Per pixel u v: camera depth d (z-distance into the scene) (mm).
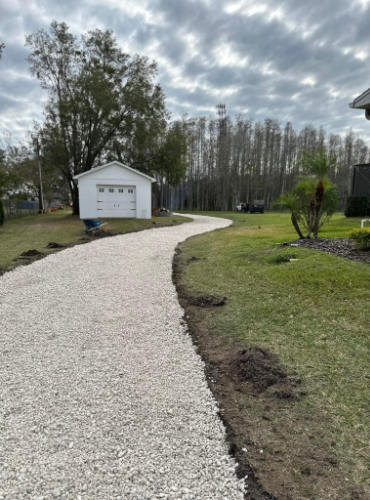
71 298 4711
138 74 20875
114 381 2596
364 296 3980
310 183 7227
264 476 1655
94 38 20609
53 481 1658
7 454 1839
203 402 2301
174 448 1876
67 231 13344
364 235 5715
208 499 1543
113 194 18359
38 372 2738
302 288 4492
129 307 4332
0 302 4520
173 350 3125
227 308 4148
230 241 9242
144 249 8883
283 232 10484
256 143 46344
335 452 1782
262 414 2143
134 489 1607
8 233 12664
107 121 20625
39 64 20547
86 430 2033
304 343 3100
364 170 13328
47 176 32938
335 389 2361
